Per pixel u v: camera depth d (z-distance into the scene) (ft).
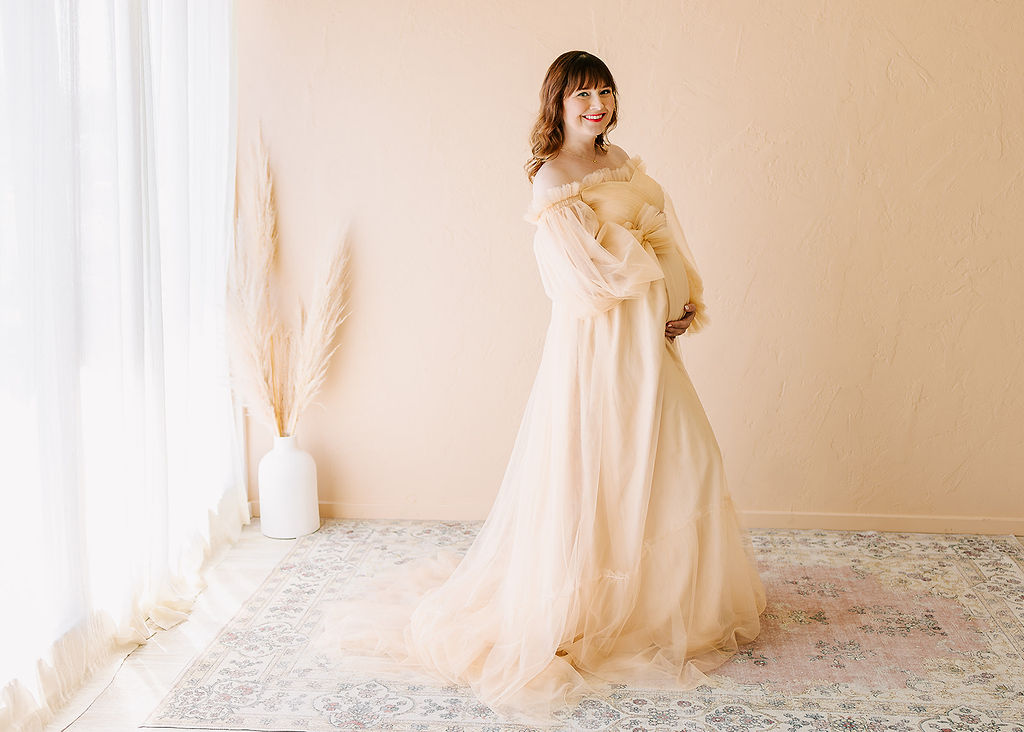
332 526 12.52
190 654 9.20
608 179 9.14
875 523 12.17
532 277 12.09
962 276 11.55
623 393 8.82
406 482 12.69
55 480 8.32
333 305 12.03
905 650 9.12
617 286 8.63
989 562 11.16
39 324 7.99
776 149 11.51
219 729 7.91
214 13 11.49
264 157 12.04
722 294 11.86
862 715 8.03
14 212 7.61
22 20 7.57
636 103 11.59
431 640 8.95
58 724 8.00
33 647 7.99
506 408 12.40
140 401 9.52
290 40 11.90
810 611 9.96
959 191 11.39
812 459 12.12
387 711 8.18
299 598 10.40
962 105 11.23
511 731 7.89
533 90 11.71
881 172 11.44
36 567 8.09
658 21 11.42
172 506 10.72
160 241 10.11
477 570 9.49
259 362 11.85
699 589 8.92
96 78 8.70
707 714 8.07
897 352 11.78
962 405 11.82
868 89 11.32
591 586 8.80
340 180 12.12
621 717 8.06
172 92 10.37
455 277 12.17
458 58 11.73
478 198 11.99
